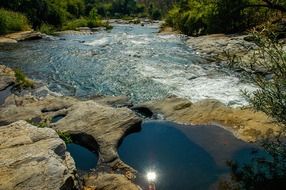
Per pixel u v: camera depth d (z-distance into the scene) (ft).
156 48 63.10
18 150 17.98
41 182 15.12
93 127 25.05
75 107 28.68
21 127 20.97
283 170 18.62
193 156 21.56
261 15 69.46
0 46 63.82
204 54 55.67
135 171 19.92
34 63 50.06
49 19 109.91
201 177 19.06
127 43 70.44
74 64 49.47
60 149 18.58
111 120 25.91
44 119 27.32
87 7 183.62
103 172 19.93
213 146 22.76
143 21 201.87
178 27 103.40
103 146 22.57
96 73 44.42
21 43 68.80
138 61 50.93
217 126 26.00
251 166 19.67
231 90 35.70
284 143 21.76
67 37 82.64
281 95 16.62
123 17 268.62
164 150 22.54
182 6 107.14
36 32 79.20
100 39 77.92
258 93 17.65
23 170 15.94
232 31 77.36
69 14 140.46
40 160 16.76
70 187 15.87
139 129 26.05
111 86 38.86
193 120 27.27
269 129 24.21
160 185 18.45
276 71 16.80
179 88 37.19
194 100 33.27
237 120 26.40
